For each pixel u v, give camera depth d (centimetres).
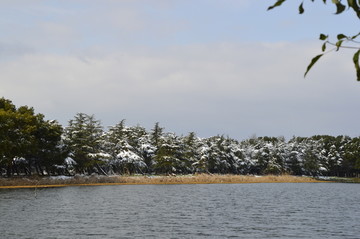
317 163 12712
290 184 9269
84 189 5962
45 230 2223
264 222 2680
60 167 7694
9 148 6250
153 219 2775
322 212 3356
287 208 3688
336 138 15275
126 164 9569
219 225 2517
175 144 9938
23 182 6406
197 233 2203
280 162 12419
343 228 2430
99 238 2019
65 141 8150
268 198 4875
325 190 6919
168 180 8438
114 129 9731
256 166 12875
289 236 2136
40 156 7488
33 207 3375
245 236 2125
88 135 8519
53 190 5606
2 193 4866
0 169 7675
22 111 7475
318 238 2081
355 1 200
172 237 2075
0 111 6388
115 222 2592
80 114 8544
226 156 11588
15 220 2591
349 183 11031
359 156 12750
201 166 10469
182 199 4522
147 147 10212
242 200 4512
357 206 3941
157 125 11138
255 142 14112
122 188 6444
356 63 204
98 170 9700
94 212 3142
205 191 6056
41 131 7394
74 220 2652
